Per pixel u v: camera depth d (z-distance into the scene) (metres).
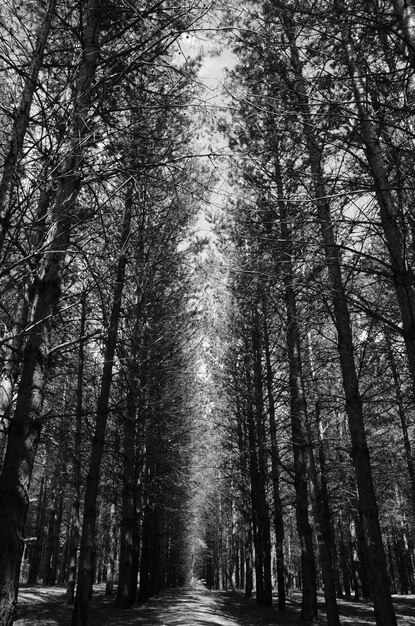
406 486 17.28
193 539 56.97
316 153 5.49
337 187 5.32
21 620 10.31
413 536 27.73
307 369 13.27
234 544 35.53
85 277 4.98
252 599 20.67
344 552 24.08
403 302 4.24
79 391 9.96
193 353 14.40
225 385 16.59
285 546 36.38
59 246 3.88
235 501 21.98
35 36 3.71
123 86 5.06
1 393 6.03
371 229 4.57
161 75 5.17
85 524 7.95
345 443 15.16
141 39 5.03
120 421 11.80
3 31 3.73
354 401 6.70
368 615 13.51
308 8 4.67
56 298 4.21
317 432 15.12
